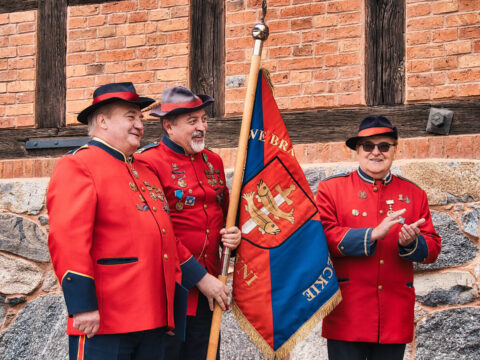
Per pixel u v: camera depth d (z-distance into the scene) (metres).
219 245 3.37
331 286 3.18
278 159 3.34
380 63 4.79
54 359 4.75
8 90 5.62
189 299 3.10
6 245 5.07
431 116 4.58
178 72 5.23
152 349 2.71
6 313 4.99
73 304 2.43
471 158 4.46
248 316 3.17
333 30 4.87
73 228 2.51
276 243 3.24
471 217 4.25
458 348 4.08
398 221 3.08
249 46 5.07
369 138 3.34
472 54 4.56
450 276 4.19
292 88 4.92
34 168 5.46
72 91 5.47
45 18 5.60
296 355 4.23
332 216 3.37
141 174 2.90
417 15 4.68
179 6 5.26
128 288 2.60
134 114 2.84
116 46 5.39
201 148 3.22
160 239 2.73
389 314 3.20
